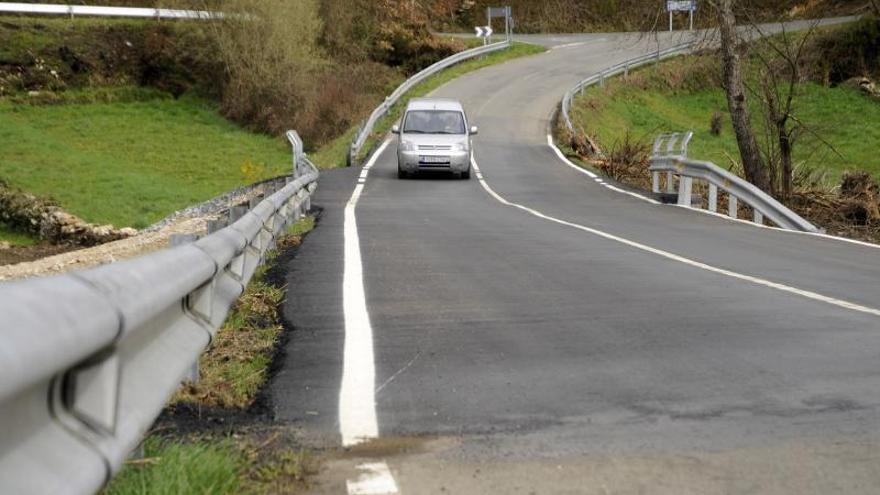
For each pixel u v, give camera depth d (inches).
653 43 2361.0
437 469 145.9
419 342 238.4
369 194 863.7
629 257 424.8
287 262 397.4
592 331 251.0
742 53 983.6
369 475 142.3
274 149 1739.7
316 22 1924.2
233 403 180.9
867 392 191.2
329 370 208.7
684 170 772.6
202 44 1980.8
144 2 2320.4
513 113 1685.5
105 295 93.5
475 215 677.9
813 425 169.6
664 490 137.9
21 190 1219.9
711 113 1985.7
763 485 140.2
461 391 191.5
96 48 1968.5
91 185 1302.9
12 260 1000.9
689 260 417.1
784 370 208.7
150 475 126.8
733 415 175.3
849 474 145.2
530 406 180.9
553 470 145.9
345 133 1684.3
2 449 75.5
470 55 2233.0
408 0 2458.2
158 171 1535.4
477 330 253.4
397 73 2197.3
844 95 1897.1
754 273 375.2
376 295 312.8
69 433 87.3
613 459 151.3
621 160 1122.0
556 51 2428.6
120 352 108.0
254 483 137.4
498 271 374.3
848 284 347.6
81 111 1850.4
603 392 190.9
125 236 1106.1
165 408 170.9
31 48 1915.6
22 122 1749.5
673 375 204.2
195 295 168.1
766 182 835.4
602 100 1846.7
